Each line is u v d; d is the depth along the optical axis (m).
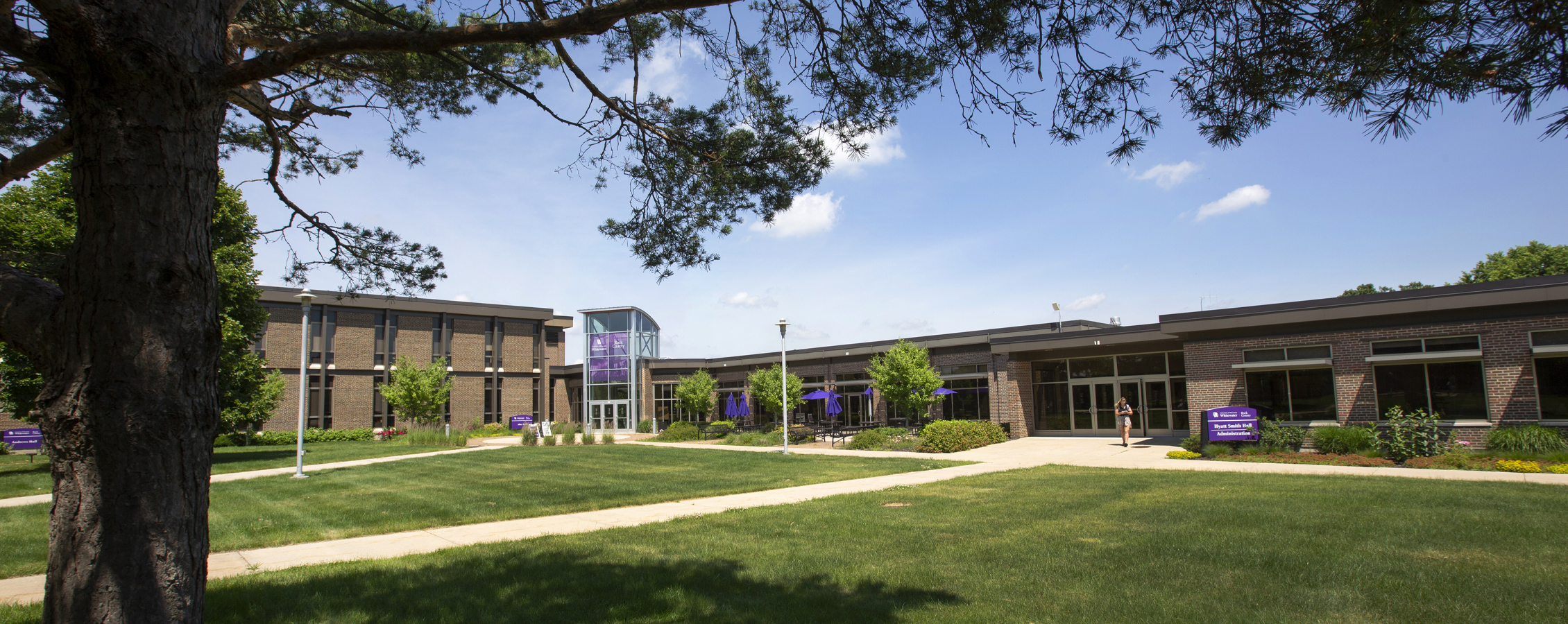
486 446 31.67
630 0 4.33
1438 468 14.77
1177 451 19.77
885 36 6.09
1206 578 6.60
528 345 51.62
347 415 43.09
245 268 23.84
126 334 3.11
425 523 11.10
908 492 13.18
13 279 3.32
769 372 37.28
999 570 7.13
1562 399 16.02
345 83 8.66
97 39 3.13
